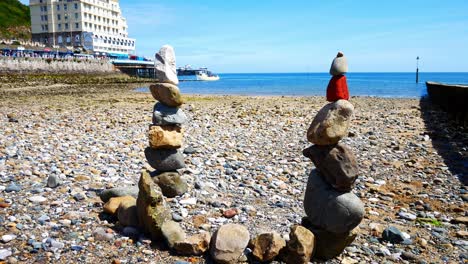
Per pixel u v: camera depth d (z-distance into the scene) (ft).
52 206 20.30
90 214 19.63
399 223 21.20
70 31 293.02
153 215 16.84
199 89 187.21
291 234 16.08
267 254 15.78
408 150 39.96
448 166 33.78
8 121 53.78
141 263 15.33
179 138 22.24
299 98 119.03
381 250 17.54
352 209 15.52
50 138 40.32
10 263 14.55
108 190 21.31
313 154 16.11
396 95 136.46
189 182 25.94
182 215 20.21
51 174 25.62
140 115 65.77
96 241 16.85
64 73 193.06
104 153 34.27
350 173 15.39
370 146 41.65
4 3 331.36
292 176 30.01
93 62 219.00
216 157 34.45
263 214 21.49
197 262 15.62
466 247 18.25
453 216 22.56
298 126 56.29
